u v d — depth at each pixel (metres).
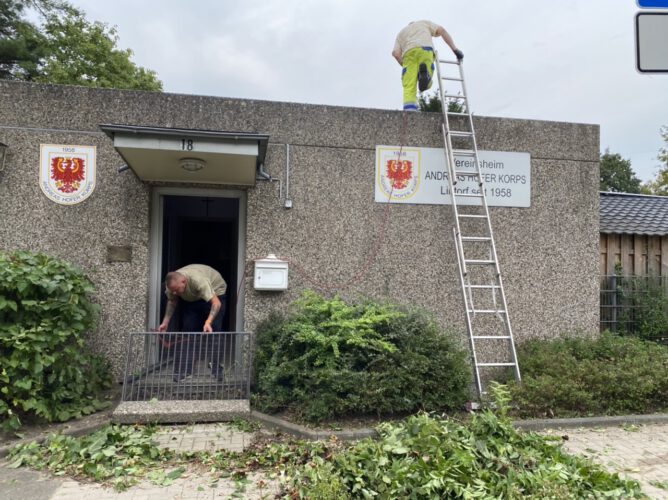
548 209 7.34
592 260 7.45
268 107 6.60
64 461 4.09
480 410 5.48
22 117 6.10
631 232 8.78
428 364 5.24
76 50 23.73
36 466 4.04
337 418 5.12
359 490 3.47
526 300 7.22
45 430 4.70
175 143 5.04
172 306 5.91
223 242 8.64
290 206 6.59
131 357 5.55
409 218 6.92
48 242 6.13
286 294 6.56
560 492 3.32
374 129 6.86
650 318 8.46
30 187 6.10
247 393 5.52
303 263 6.63
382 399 5.00
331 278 6.68
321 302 5.91
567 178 7.42
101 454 4.13
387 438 4.06
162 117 6.37
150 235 6.49
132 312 6.26
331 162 6.73
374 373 5.12
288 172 6.62
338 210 6.74
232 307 7.94
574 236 7.41
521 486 3.47
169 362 5.49
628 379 5.68
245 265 6.55
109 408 5.40
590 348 6.73
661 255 9.09
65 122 6.18
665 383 5.75
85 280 5.52
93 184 6.23
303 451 4.29
